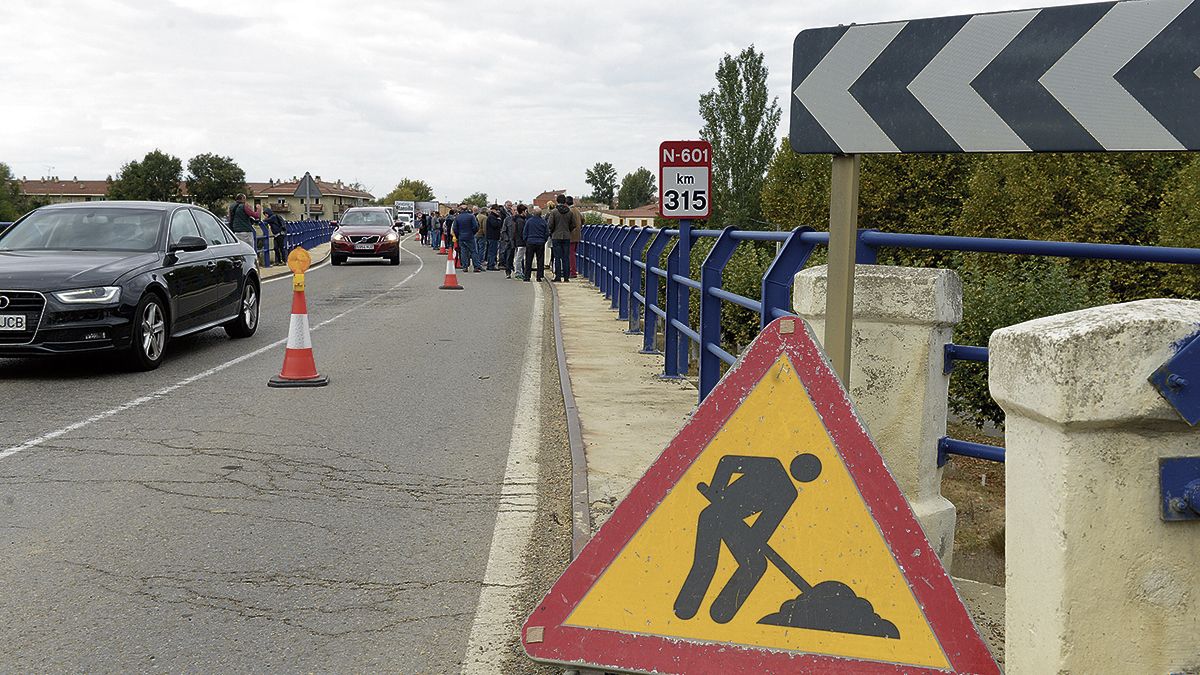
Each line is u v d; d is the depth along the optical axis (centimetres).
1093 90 299
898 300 388
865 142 340
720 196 7762
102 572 435
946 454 408
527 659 353
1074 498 228
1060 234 1731
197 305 1091
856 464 283
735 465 290
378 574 437
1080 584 230
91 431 708
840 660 273
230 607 398
